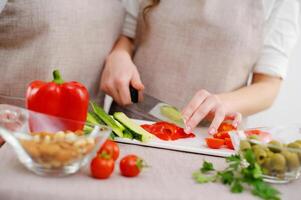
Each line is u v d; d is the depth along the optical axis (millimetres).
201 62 1033
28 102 694
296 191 593
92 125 625
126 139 756
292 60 1454
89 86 1032
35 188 521
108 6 1059
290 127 695
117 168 623
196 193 552
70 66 981
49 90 687
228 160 680
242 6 1036
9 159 610
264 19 1046
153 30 1074
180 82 1046
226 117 888
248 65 1050
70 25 970
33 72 954
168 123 847
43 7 944
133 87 968
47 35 948
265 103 1013
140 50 1095
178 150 750
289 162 604
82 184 547
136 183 569
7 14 940
